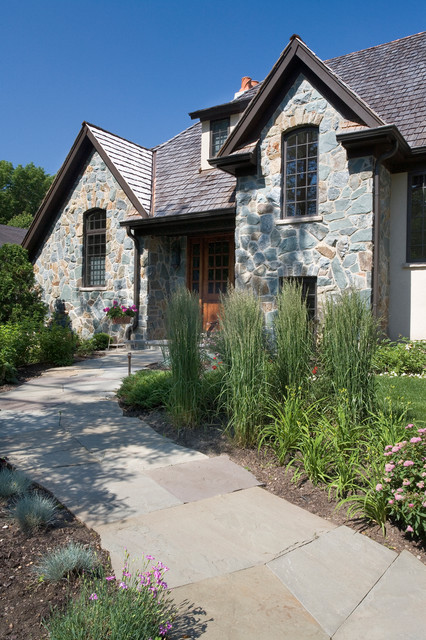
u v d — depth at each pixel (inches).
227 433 173.2
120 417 204.7
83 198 523.5
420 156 345.7
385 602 88.1
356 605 87.0
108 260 502.3
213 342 198.5
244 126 367.9
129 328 474.3
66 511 118.0
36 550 98.7
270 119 370.0
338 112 338.3
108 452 160.4
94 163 513.3
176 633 77.2
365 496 118.1
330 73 332.8
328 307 171.2
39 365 351.3
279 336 183.9
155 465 150.0
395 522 117.7
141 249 478.6
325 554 103.0
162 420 198.8
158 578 82.0
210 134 484.4
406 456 117.6
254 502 126.6
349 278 332.8
